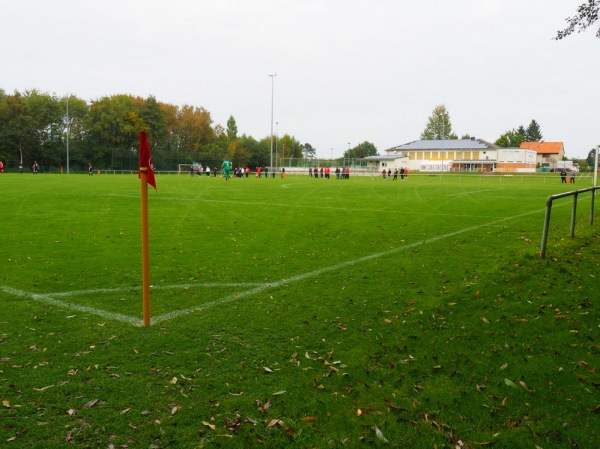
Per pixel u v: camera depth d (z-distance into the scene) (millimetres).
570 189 34031
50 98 78688
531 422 3602
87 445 3293
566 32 12055
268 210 18359
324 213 17391
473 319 5664
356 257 9430
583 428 3520
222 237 11930
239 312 6043
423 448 3303
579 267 7781
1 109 73312
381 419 3631
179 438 3393
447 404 3848
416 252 9922
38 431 3438
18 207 18469
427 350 4848
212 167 84688
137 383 4164
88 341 5074
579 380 4207
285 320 5750
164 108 97500
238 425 3541
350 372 4383
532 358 4641
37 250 10039
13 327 5465
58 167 76000
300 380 4234
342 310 6105
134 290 7035
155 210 18031
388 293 6832
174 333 5316
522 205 20844
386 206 20172
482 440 3396
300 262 8984
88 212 17047
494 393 4012
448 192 30156
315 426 3545
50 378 4227
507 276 7395
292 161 88000
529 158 94812
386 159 92875
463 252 9852
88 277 7781
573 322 5477
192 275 7977
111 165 74625
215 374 4348
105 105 80750
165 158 78125
